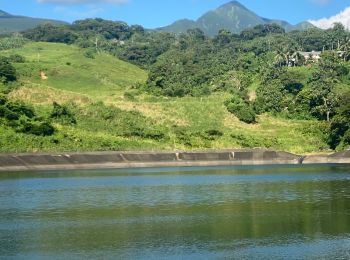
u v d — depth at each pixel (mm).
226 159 135500
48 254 46156
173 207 67750
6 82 177000
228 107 176875
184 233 53125
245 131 160750
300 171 113688
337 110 153500
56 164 119438
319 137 155500
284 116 178375
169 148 139875
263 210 65062
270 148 145125
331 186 86500
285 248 47000
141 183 92250
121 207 67938
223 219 59812
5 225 57531
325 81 188250
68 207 68125
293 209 65562
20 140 124875
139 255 45375
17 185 89438
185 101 183625
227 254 45281
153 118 163625
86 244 49250
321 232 52969
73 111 157625
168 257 44562
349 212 63219
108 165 124562
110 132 146875
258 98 184750
